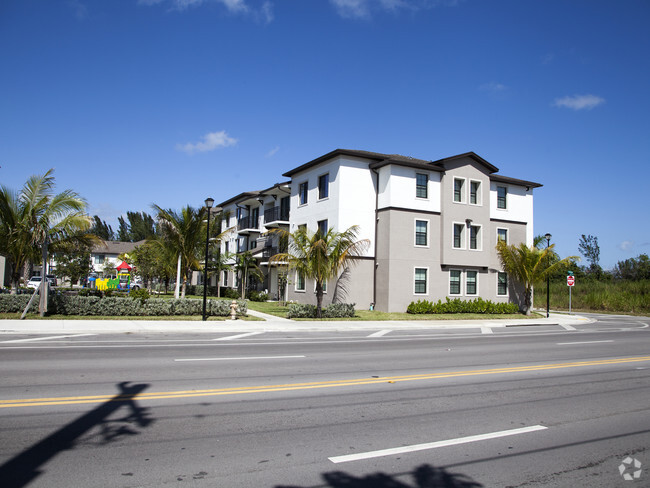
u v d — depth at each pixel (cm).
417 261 2722
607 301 3859
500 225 3159
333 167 2781
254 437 551
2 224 1883
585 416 682
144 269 3894
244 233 4016
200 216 2477
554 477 461
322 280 2275
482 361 1173
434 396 777
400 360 1155
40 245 1950
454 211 2836
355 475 451
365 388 821
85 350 1167
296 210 3141
